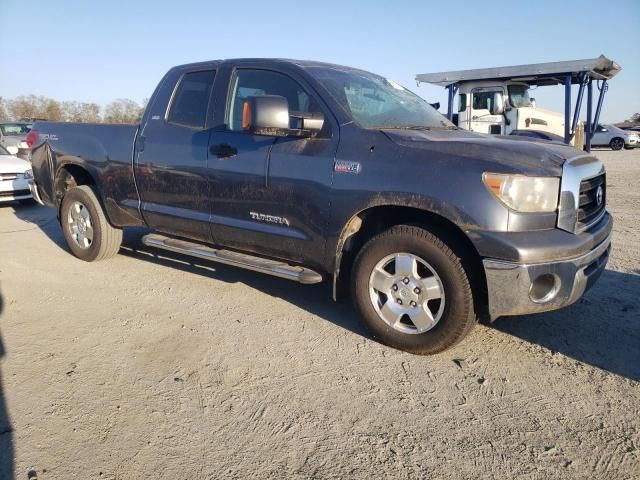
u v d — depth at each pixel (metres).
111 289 4.85
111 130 5.21
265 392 3.08
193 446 2.60
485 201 3.08
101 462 2.47
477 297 3.32
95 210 5.49
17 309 4.34
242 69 4.39
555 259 3.08
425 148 3.38
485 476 2.39
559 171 3.15
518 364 3.41
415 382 3.20
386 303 3.58
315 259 3.86
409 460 2.50
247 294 4.73
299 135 3.82
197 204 4.49
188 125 4.61
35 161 6.05
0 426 2.73
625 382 3.18
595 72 11.05
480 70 11.92
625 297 4.53
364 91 4.20
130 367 3.37
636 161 19.53
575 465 2.46
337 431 2.72
